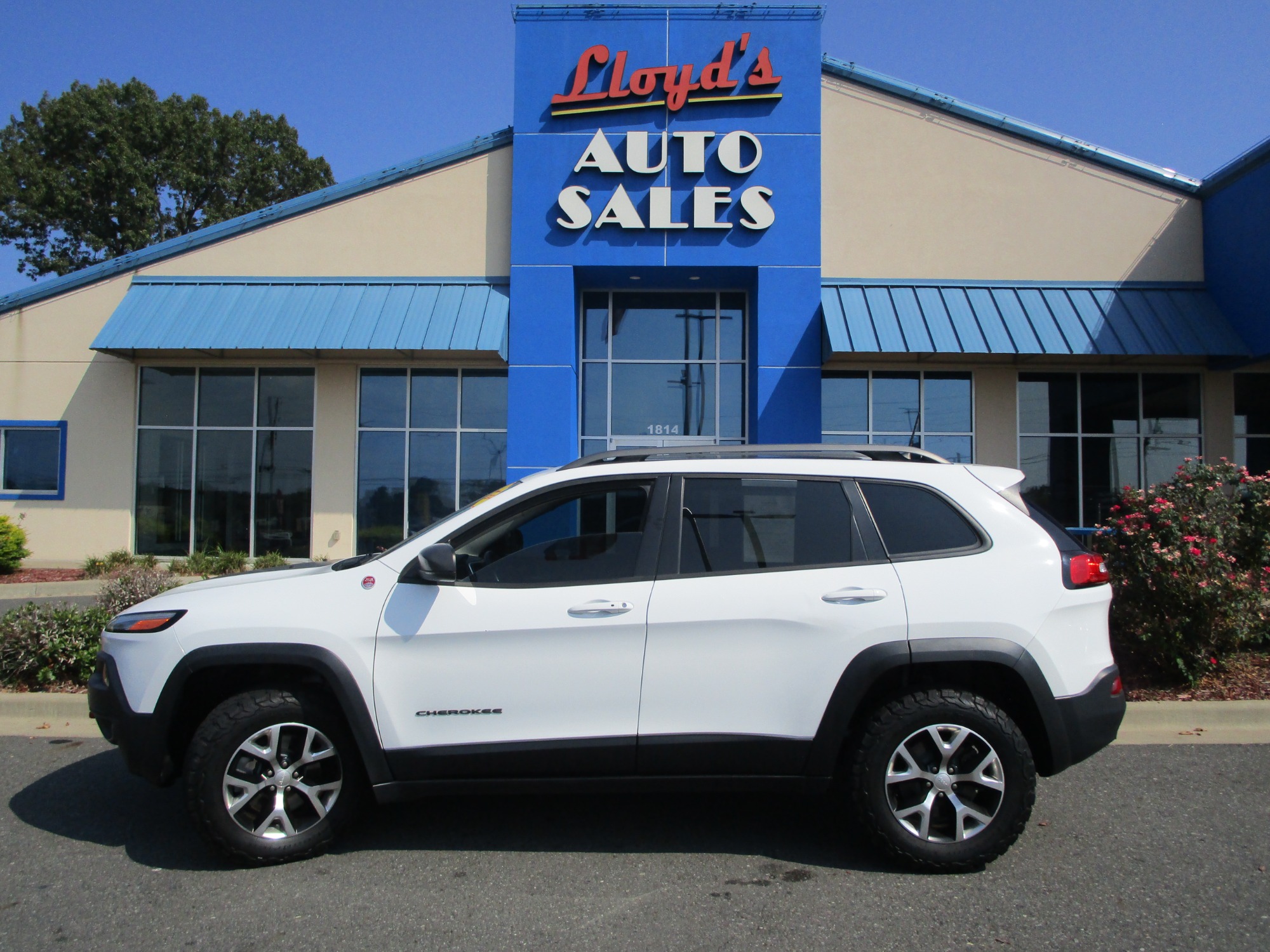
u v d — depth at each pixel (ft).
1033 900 11.36
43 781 15.99
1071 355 39.58
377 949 10.16
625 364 45.01
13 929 10.61
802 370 41.50
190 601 12.82
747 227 41.45
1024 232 42.55
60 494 45.03
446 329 41.29
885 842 11.97
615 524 13.20
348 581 12.77
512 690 12.30
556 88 42.14
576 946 10.24
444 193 43.78
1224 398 42.96
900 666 12.24
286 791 12.51
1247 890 11.59
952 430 43.29
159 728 12.31
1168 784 15.75
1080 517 42.96
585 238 41.81
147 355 44.47
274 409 45.16
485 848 13.12
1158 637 21.01
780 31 42.14
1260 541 21.95
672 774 12.36
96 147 109.29
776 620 12.23
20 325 45.19
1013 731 12.00
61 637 20.99
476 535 13.09
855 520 12.91
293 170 124.88
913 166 42.80
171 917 10.91
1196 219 42.42
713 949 10.16
